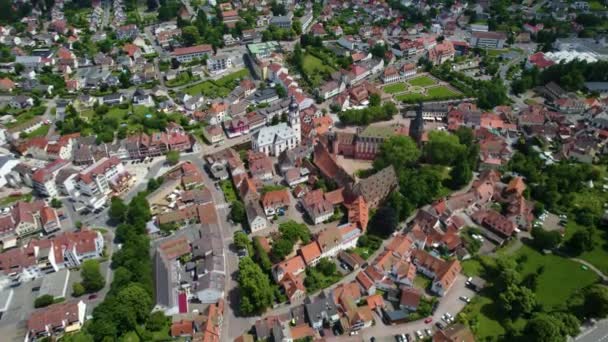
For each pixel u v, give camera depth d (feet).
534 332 551.59
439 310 618.03
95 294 642.63
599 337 581.94
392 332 588.09
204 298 626.64
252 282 599.16
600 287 608.60
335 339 572.10
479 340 573.33
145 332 574.56
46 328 571.69
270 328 573.33
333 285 653.30
